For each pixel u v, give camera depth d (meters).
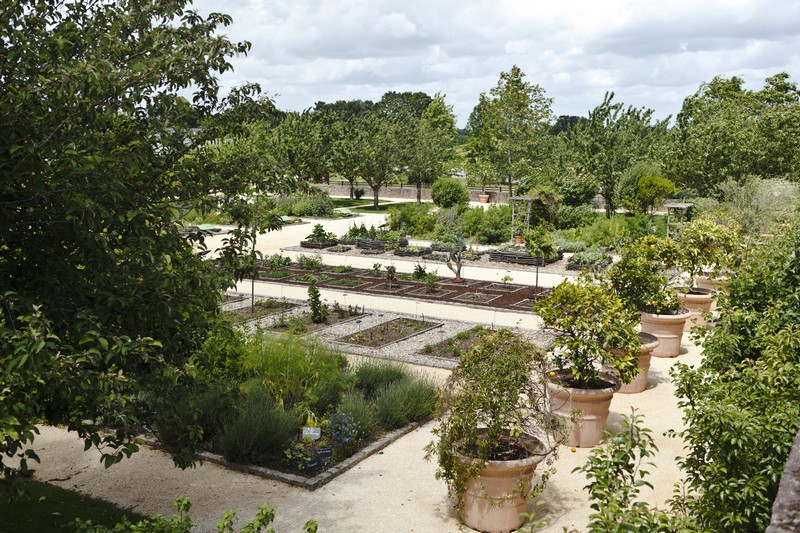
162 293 5.19
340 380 9.68
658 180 27.41
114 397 4.55
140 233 5.02
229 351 9.21
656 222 26.50
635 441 4.14
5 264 4.99
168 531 4.20
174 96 5.15
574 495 6.97
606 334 8.17
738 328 6.71
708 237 12.56
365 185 55.06
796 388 5.00
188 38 5.92
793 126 29.25
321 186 48.59
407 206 30.67
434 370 11.05
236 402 6.46
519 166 36.22
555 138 37.97
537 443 6.70
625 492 3.84
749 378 5.21
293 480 7.26
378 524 6.40
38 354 4.02
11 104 4.54
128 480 7.34
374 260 22.80
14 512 6.11
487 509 6.25
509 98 35.41
